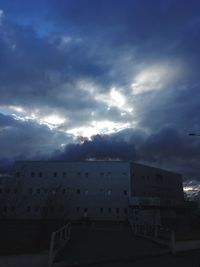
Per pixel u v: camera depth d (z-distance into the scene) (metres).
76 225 53.41
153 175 68.12
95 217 59.22
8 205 27.56
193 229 36.81
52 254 12.30
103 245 18.94
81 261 13.17
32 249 13.59
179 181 77.75
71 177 61.94
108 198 60.16
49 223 27.00
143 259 15.11
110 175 61.44
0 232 21.05
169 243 18.03
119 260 14.51
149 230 24.84
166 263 14.04
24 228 27.83
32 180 62.03
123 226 51.59
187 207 61.75
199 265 13.50
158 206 56.88
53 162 63.00
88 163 62.53
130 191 59.78
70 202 60.12
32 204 57.31
